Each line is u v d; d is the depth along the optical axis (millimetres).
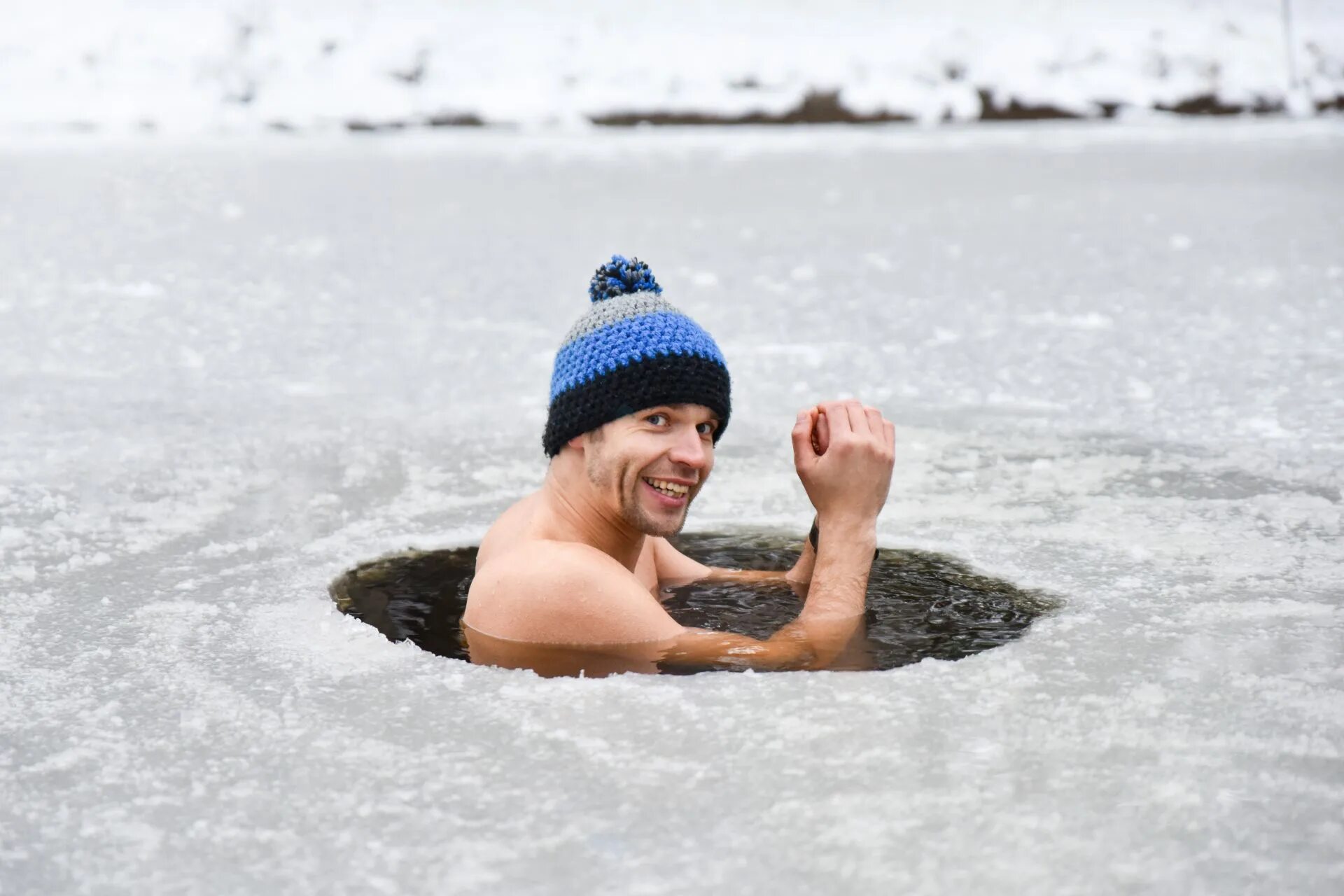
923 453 6555
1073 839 2742
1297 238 14648
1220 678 3604
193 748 3242
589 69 34188
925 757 3135
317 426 7113
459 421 7246
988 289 11922
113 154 25438
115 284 12328
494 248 14648
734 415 7492
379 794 2994
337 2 34750
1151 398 7762
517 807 2922
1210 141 27344
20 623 4176
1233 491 5781
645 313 4117
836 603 4285
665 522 4145
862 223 16734
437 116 32562
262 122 31469
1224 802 2889
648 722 3352
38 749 3248
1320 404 7465
